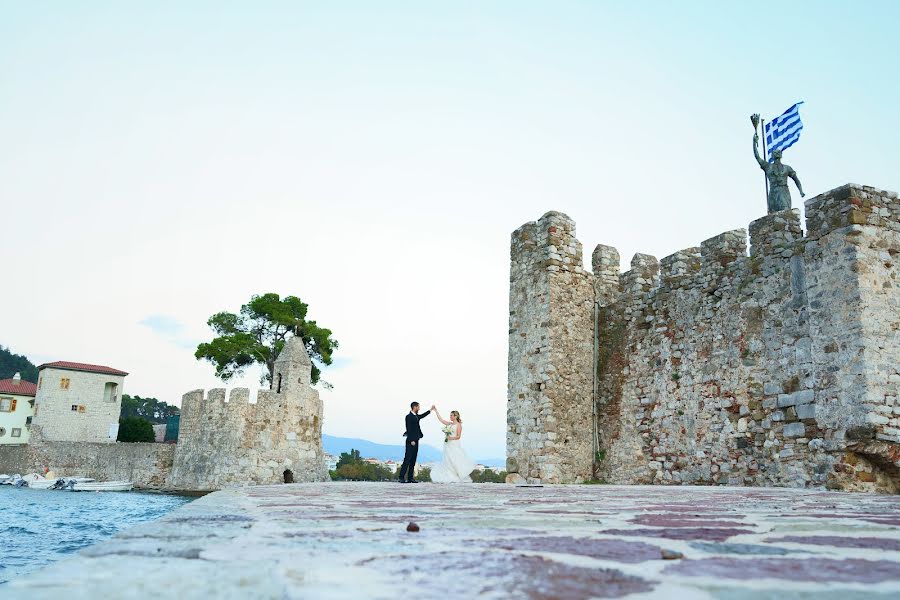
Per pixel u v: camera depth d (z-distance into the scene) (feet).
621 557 9.71
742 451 63.21
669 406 72.43
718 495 35.17
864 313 53.98
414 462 66.64
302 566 8.55
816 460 55.77
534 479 76.28
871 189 56.95
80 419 257.96
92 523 82.02
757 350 63.10
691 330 71.20
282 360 161.38
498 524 15.35
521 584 7.53
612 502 26.22
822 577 8.08
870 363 53.16
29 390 303.68
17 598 6.24
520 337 83.05
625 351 79.25
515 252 86.53
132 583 7.11
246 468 150.10
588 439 79.66
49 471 192.95
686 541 11.87
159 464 177.47
